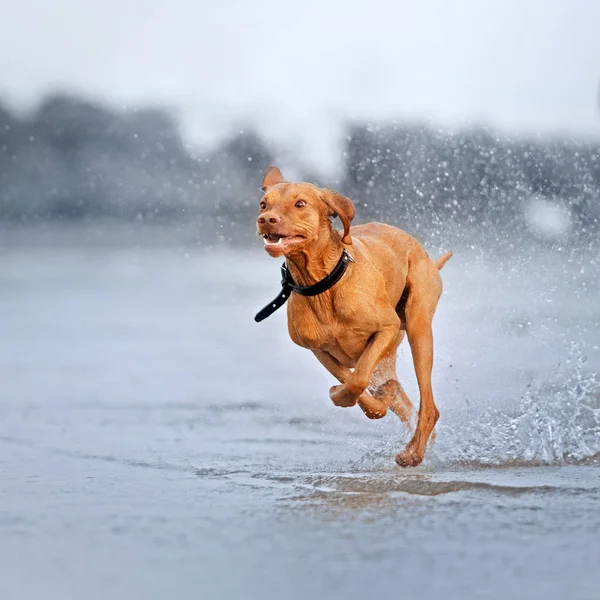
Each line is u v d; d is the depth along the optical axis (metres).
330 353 9.49
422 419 9.27
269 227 8.48
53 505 7.64
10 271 30.88
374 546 6.42
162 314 21.86
